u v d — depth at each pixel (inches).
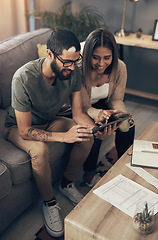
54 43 52.2
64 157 72.2
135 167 54.3
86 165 72.5
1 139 64.7
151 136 64.4
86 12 125.3
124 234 40.6
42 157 57.4
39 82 57.3
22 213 65.8
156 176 52.1
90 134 57.0
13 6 131.6
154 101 126.8
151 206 40.9
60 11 135.3
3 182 54.3
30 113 58.6
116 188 49.1
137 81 131.8
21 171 57.9
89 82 65.9
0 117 75.1
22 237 59.8
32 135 57.8
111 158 84.7
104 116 63.3
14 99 56.3
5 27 132.4
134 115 114.0
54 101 61.9
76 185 74.2
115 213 44.0
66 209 66.9
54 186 74.0
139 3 117.4
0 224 57.8
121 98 75.1
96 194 47.7
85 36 123.1
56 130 66.8
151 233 40.8
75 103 65.8
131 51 126.8
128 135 70.4
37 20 142.9
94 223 42.3
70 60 52.7
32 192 64.6
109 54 61.9
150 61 124.7
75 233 43.3
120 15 124.0
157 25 111.5
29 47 83.7
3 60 76.7
